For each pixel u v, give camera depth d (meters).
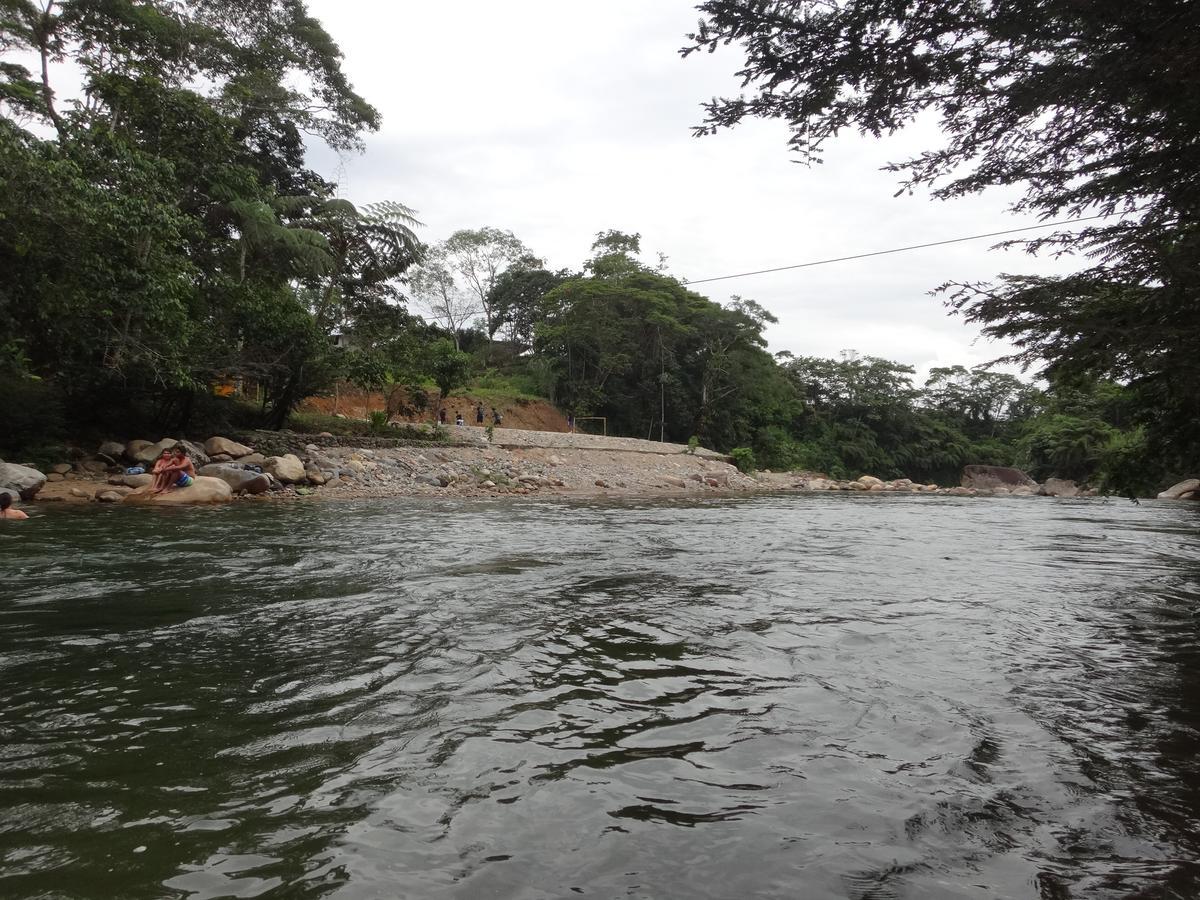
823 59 4.56
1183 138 4.65
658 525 13.15
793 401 65.50
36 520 10.91
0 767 2.77
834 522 15.32
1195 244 4.61
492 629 4.99
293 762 2.85
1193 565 9.06
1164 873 2.16
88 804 2.49
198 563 7.50
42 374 17.97
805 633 5.02
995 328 5.55
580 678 3.96
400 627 4.99
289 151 30.33
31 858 2.15
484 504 17.25
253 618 5.19
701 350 54.31
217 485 15.25
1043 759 2.97
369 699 3.57
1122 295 5.19
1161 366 5.07
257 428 24.52
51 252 13.26
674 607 5.80
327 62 26.61
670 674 4.05
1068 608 6.07
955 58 4.48
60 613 5.27
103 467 17.25
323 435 23.91
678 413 53.28
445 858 2.18
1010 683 3.97
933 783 2.74
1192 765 2.93
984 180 5.30
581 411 48.06
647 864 2.16
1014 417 80.81
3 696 3.56
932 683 3.96
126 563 7.42
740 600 6.15
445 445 27.31
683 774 2.79
